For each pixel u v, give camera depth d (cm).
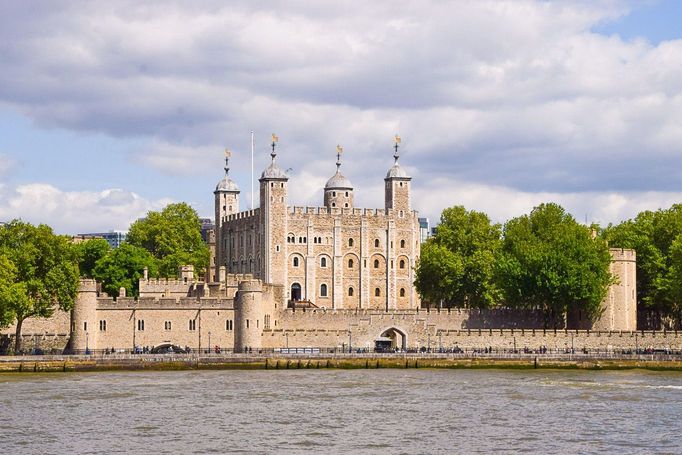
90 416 12500
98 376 16950
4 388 15062
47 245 19612
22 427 11812
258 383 15800
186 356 18275
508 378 16725
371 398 14012
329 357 18625
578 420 12262
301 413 12725
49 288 19562
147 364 18138
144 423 12044
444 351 19575
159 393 14500
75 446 10869
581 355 18875
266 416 12506
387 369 18500
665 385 15612
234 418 12369
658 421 12200
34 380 16238
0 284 18238
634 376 17200
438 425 11938
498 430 11644
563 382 16062
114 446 10862
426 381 16162
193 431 11581
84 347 19900
